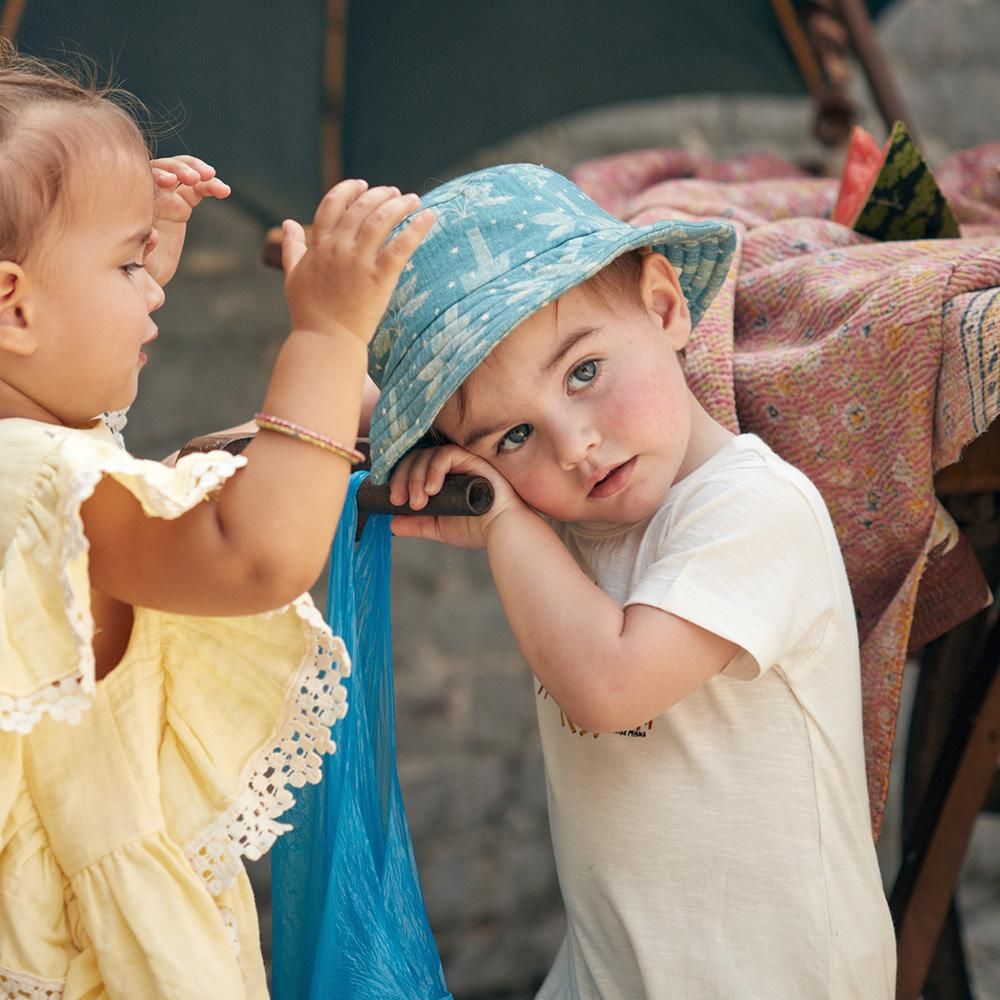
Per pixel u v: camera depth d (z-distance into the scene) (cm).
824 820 128
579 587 122
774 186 196
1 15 254
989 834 391
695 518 124
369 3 289
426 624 399
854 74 427
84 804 102
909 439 134
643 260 128
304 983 131
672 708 129
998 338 125
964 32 446
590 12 299
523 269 120
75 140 98
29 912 102
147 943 100
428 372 118
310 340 98
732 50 305
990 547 179
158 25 270
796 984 127
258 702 108
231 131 289
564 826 138
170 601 98
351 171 307
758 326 157
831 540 128
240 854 105
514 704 400
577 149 422
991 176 194
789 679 126
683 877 130
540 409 120
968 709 165
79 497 88
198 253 399
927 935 164
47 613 92
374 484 128
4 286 97
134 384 106
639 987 132
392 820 132
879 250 153
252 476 96
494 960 376
